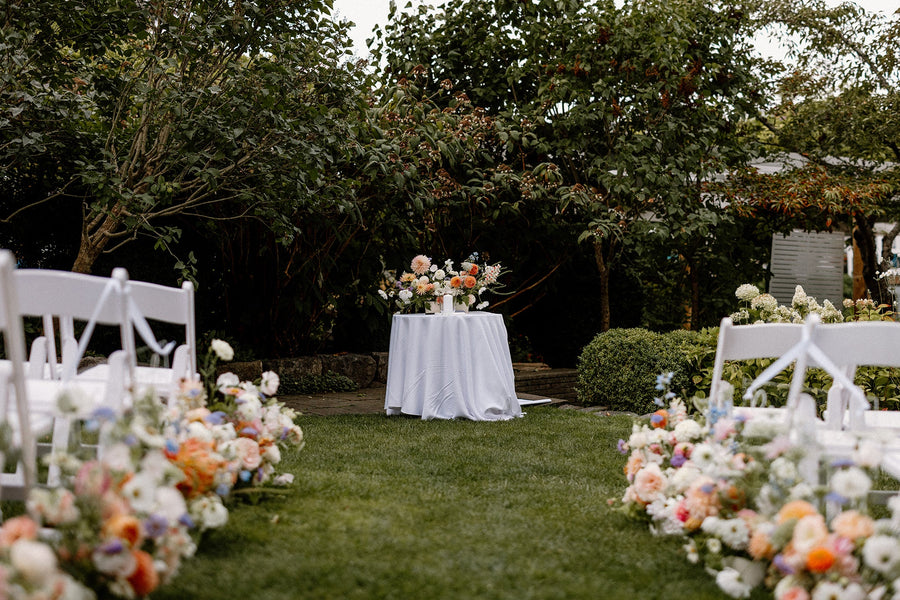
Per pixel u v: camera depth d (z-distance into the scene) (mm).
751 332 2557
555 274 9727
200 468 2451
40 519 1880
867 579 2039
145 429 2238
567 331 9812
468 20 9180
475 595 2201
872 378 5449
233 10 5695
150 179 5535
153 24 5520
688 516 2602
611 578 2379
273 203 6039
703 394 5789
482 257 9273
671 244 9219
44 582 1622
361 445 4531
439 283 6281
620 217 8477
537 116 8625
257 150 5770
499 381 5730
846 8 11016
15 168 6219
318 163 5641
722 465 2430
